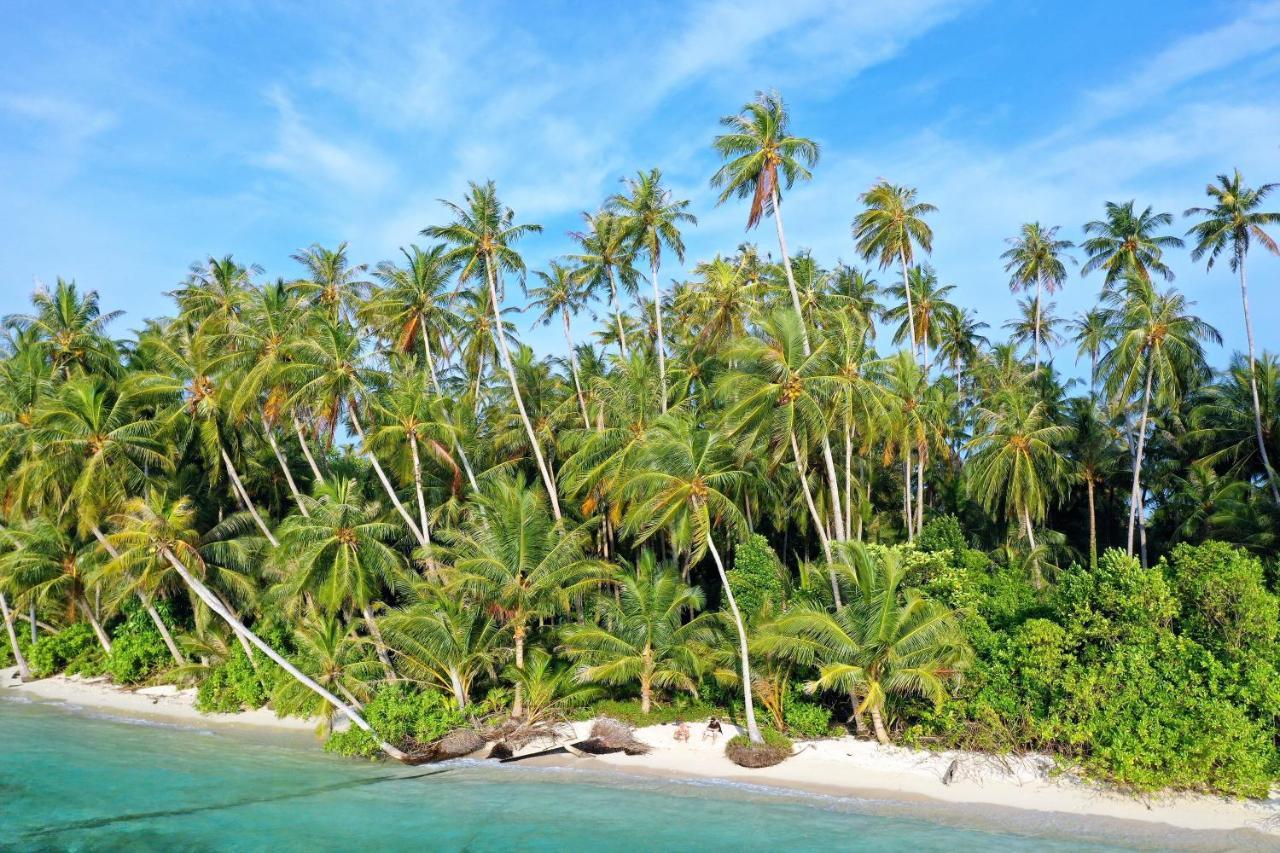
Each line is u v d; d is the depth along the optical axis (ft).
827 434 96.17
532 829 69.87
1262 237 124.88
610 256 127.44
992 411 134.31
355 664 101.65
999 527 147.13
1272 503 112.57
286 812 75.05
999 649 86.12
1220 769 69.10
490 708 101.65
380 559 100.58
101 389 126.52
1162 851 63.10
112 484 115.55
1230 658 75.41
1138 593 79.41
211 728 110.42
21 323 138.41
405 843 67.10
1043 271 164.25
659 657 100.83
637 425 114.52
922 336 153.58
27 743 101.96
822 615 83.66
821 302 132.98
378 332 134.10
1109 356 122.62
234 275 144.46
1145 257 142.51
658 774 85.97
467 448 135.85
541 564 98.89
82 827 71.61
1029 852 62.95
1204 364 139.44
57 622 162.20
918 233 120.67
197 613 127.85
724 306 124.06
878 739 86.63
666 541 136.56
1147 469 143.74
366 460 151.02
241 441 135.85
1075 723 77.56
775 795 78.59
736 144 104.73
